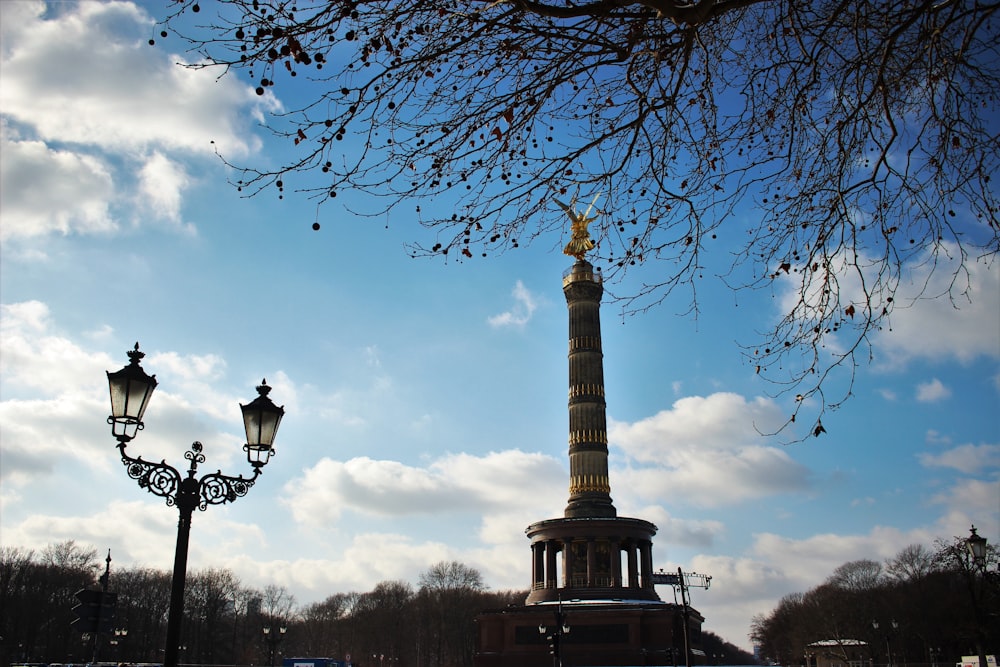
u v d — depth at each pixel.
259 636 178.38
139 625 153.62
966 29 13.15
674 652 78.62
